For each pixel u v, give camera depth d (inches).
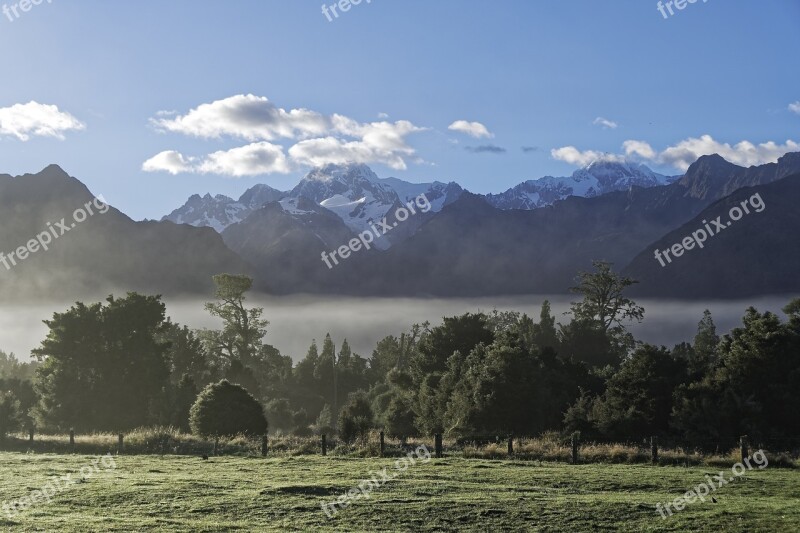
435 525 843.4
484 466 1331.2
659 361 2256.4
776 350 2052.2
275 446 1812.3
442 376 3171.8
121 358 3307.1
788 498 989.2
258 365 4756.4
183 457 1619.1
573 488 1073.5
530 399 2516.0
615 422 2060.8
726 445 1717.5
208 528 804.0
